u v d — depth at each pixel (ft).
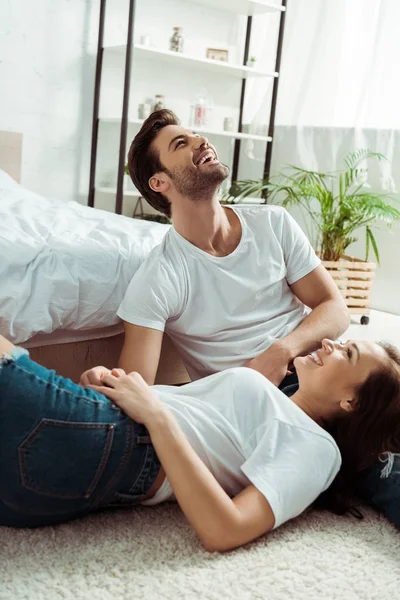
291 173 14.55
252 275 6.25
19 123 12.36
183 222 6.13
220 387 5.01
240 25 14.98
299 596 3.95
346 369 4.93
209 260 6.11
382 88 13.06
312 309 6.68
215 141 15.20
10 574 3.92
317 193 12.39
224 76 14.96
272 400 4.85
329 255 12.38
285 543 4.55
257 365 5.89
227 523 4.21
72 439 4.17
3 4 11.76
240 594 3.92
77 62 12.80
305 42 14.30
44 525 4.50
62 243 6.19
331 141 13.89
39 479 4.14
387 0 12.84
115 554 4.25
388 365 4.94
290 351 5.94
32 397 4.14
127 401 4.43
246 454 4.70
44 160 12.78
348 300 11.95
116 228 7.09
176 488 4.25
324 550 4.51
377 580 4.19
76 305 6.07
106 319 6.31
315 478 4.59
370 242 13.57
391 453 5.06
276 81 14.11
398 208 12.99
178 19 13.97
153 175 6.30
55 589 3.82
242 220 6.38
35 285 5.85
